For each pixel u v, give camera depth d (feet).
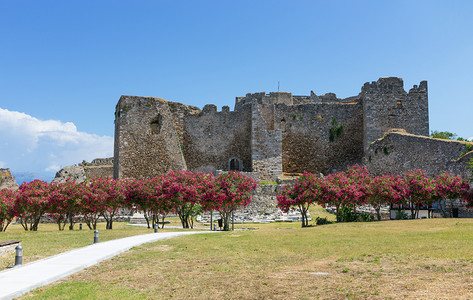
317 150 193.36
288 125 195.21
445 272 37.09
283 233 76.43
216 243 63.21
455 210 110.22
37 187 109.09
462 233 62.13
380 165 153.58
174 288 35.76
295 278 38.01
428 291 31.14
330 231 76.07
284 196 105.70
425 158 127.95
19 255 45.80
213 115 191.62
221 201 101.30
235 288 35.22
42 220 141.90
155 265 46.24
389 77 193.67
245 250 55.88
